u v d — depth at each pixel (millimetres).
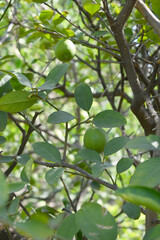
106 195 1788
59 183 1698
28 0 1237
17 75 700
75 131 1845
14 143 1862
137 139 549
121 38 793
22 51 1729
